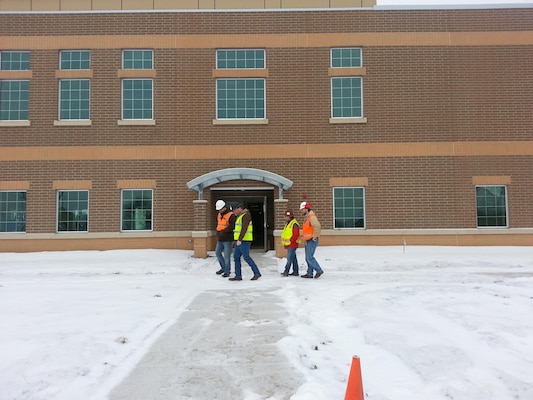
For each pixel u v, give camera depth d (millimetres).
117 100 15125
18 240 14602
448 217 14805
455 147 14969
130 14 15375
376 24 15367
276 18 15438
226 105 15375
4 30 15227
